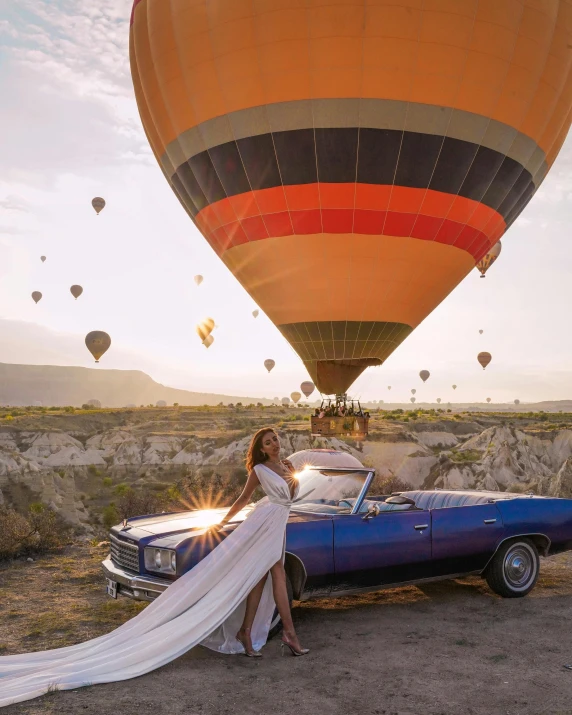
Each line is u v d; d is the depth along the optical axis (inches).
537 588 286.0
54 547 358.9
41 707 163.6
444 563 257.8
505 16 645.9
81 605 255.0
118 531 241.9
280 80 650.8
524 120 697.0
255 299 791.1
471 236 736.3
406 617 243.0
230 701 168.6
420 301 756.6
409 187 679.1
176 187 806.5
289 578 230.5
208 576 204.7
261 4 641.0
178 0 697.6
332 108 649.0
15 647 209.2
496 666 191.5
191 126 715.4
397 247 704.4
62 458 3061.0
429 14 627.8
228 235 749.3
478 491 313.9
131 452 3117.6
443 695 171.3
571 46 703.1
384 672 187.8
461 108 661.3
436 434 3211.1
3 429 3221.0
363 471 260.8
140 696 171.2
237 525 227.6
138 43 758.5
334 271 714.2
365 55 633.6
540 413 5354.3
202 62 679.1
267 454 216.7
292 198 685.3
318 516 244.8
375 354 772.0
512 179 725.9
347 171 667.4
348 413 813.2
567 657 198.8
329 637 220.5
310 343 766.5
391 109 649.0
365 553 240.1
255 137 674.8
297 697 171.0
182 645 195.2
